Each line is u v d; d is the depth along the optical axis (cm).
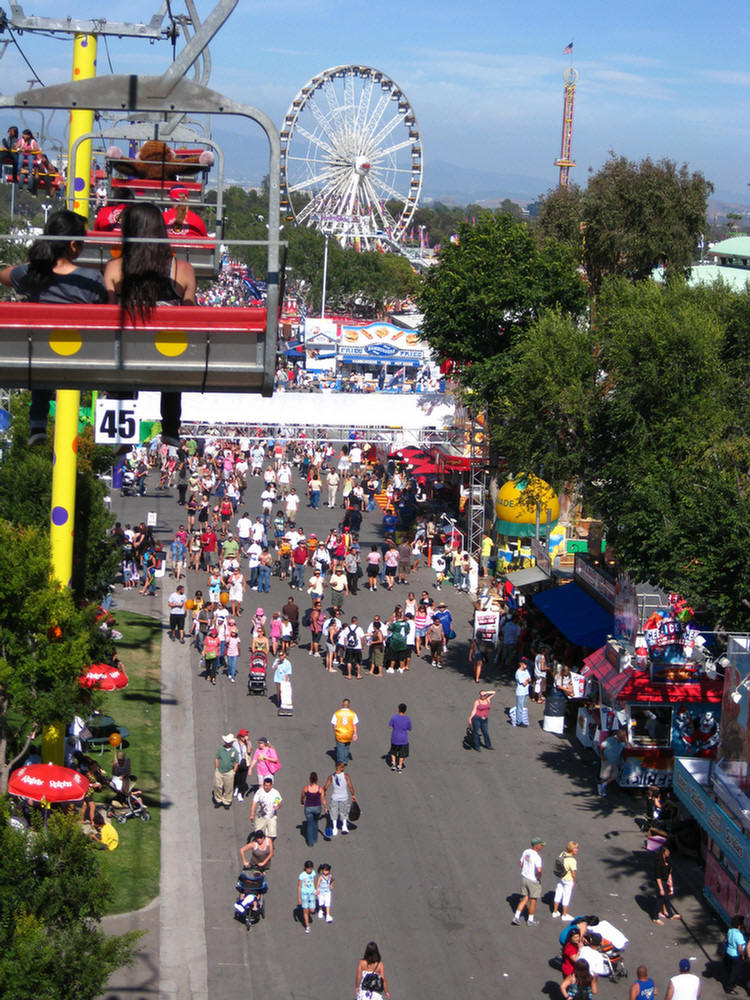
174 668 4097
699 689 3262
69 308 1031
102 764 3158
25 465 3334
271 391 1065
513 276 5319
